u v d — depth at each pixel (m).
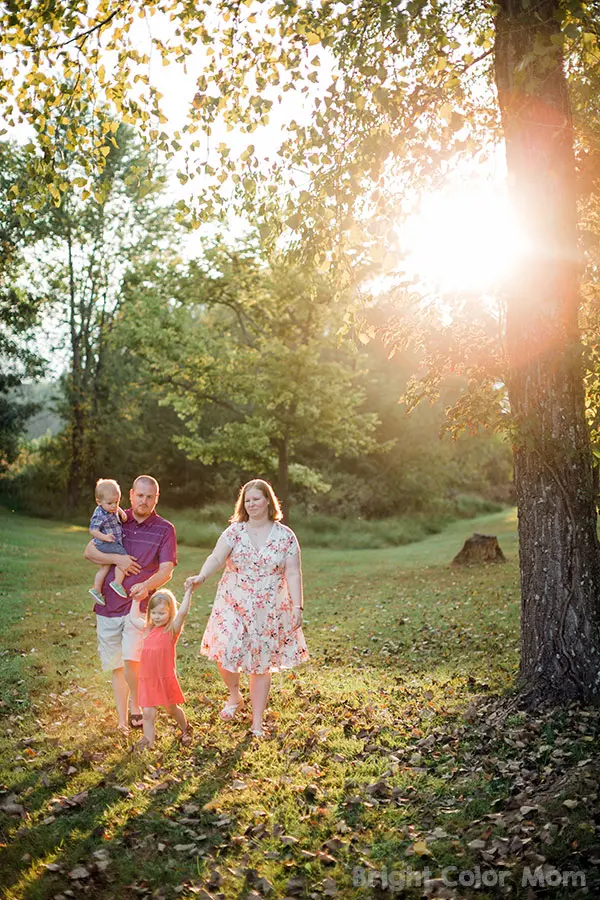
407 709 6.27
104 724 6.05
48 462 38.56
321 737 5.57
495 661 8.20
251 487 5.83
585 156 5.96
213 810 4.50
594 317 7.12
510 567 17.25
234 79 6.26
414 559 22.44
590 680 5.46
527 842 3.83
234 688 6.21
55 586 14.90
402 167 6.04
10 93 6.26
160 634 5.53
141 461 40.28
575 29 4.38
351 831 4.20
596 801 4.01
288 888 3.70
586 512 5.64
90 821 4.39
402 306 7.23
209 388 23.77
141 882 3.80
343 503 38.69
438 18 5.26
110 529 5.74
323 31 5.69
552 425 5.59
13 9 5.77
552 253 5.53
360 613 12.80
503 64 5.67
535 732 5.13
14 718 6.20
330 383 23.73
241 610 5.70
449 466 44.88
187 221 6.30
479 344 7.04
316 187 6.07
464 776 4.77
